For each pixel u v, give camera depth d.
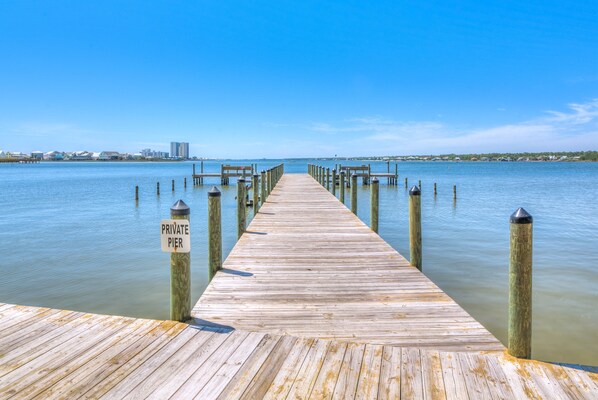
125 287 6.82
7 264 8.31
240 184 7.59
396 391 2.20
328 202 12.30
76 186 33.81
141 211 17.45
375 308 3.64
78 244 10.35
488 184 34.88
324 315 3.47
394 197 24.14
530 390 2.22
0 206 19.22
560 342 4.80
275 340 2.86
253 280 4.49
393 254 5.69
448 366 2.49
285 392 2.19
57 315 3.27
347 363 2.52
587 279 7.18
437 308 3.64
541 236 11.33
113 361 2.52
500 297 6.29
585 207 18.17
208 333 2.97
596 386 2.26
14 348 2.68
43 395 2.14
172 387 2.23
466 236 11.41
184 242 3.22
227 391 2.20
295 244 6.35
